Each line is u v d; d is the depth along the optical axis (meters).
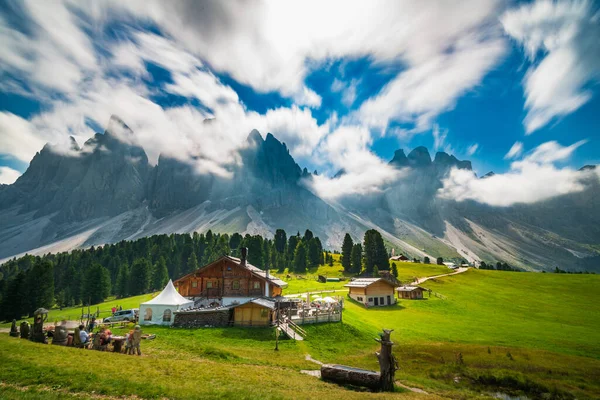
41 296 96.44
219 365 22.52
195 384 16.31
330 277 132.75
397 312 68.81
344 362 31.41
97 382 15.22
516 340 47.41
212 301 57.28
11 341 21.95
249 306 43.91
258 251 150.38
